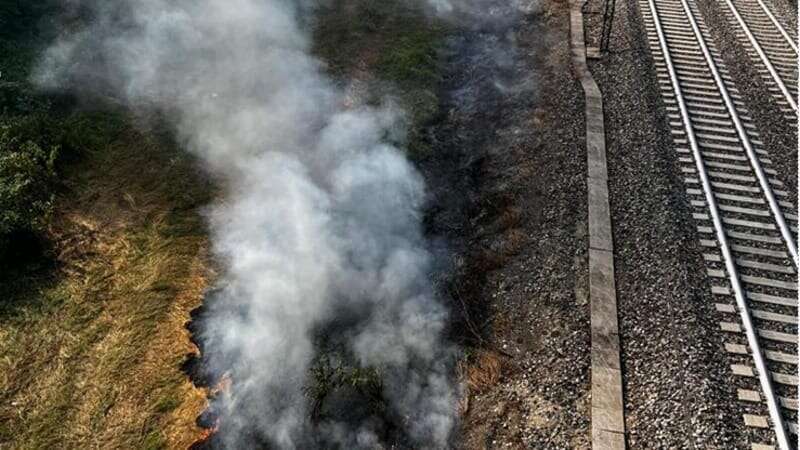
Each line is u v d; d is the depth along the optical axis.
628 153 11.47
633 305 8.77
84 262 10.21
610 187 10.77
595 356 8.19
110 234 10.74
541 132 12.62
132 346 8.96
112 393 8.34
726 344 7.97
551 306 9.07
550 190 11.09
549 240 10.13
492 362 8.65
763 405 7.27
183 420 8.07
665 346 8.08
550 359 8.37
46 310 9.39
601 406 7.60
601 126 12.22
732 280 8.80
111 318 9.37
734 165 11.08
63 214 10.93
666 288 8.80
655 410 7.43
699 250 9.37
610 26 14.60
